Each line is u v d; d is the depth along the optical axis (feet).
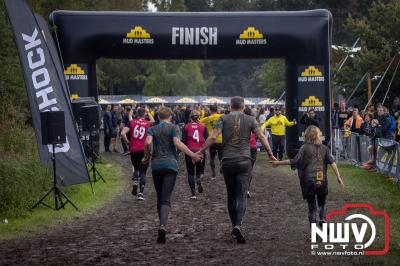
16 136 52.70
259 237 31.14
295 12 73.87
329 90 73.82
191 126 47.19
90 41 72.95
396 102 72.49
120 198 46.70
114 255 27.43
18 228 34.60
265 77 166.91
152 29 72.84
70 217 38.14
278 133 72.69
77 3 105.19
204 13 73.87
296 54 73.41
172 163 31.01
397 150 50.96
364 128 65.87
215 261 25.88
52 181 44.29
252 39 72.64
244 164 29.81
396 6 97.60
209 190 50.83
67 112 45.29
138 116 46.60
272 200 44.45
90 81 73.97
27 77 43.88
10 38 68.44
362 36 98.02
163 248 28.73
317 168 30.19
